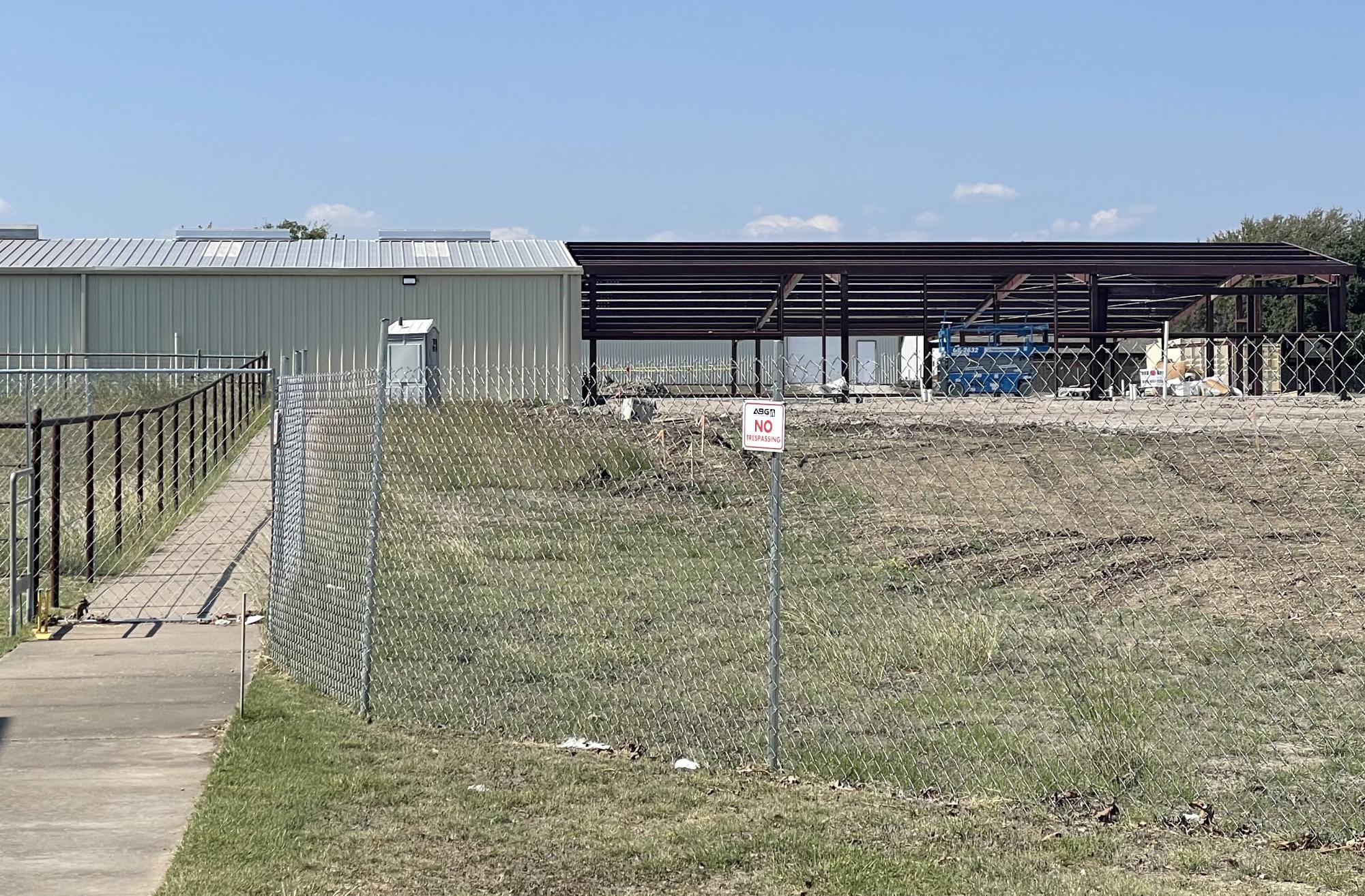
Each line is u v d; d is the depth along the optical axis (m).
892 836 6.28
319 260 41.62
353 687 8.97
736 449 23.50
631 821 6.43
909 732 8.08
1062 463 21.25
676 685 9.17
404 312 40.66
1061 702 8.76
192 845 5.98
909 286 54.56
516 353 41.00
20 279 39.56
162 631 11.06
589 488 19.42
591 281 51.25
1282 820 6.59
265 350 40.22
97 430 22.39
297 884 5.58
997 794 6.94
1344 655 10.11
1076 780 7.19
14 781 6.98
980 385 45.06
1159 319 60.72
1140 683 9.28
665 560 14.34
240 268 40.09
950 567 14.12
